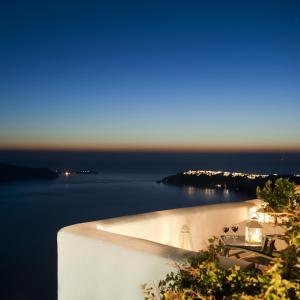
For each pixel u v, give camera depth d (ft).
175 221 13.41
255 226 13.24
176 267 7.65
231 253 14.38
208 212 14.47
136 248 8.60
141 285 7.80
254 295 5.93
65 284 10.32
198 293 6.27
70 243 10.16
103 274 9.28
